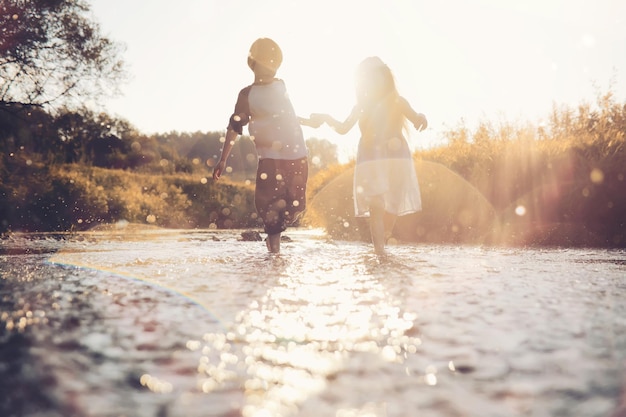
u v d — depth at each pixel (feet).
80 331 5.06
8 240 27.25
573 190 21.36
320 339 4.75
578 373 3.66
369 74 16.28
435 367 3.84
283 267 11.21
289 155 15.84
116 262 12.70
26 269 11.25
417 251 16.60
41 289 8.04
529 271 10.26
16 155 71.61
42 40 65.62
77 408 2.99
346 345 4.53
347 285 8.29
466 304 6.53
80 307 6.40
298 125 16.08
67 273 10.36
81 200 64.75
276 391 3.30
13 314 5.96
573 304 6.50
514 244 20.99
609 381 3.47
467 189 23.54
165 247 19.25
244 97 15.78
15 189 60.54
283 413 2.92
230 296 7.22
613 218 20.81
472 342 4.59
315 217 36.52
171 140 223.30
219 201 100.94
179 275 9.76
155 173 145.89
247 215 104.47
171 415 2.89
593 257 13.84
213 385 3.42
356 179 16.16
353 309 6.23
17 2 64.75
